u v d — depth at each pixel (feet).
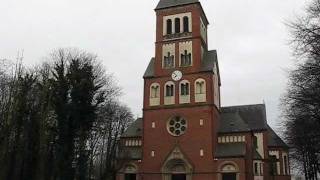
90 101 184.24
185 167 206.69
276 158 275.80
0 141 152.66
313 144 129.29
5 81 188.34
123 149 228.43
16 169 156.35
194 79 219.41
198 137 208.33
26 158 160.04
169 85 223.30
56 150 170.40
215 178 199.21
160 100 222.07
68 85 181.27
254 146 248.93
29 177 158.51
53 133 173.58
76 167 183.62
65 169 169.37
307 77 83.61
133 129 239.09
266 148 259.60
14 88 173.58
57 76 186.91
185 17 233.14
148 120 220.64
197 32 227.20
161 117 218.59
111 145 267.80
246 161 202.59
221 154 203.51
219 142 214.07
